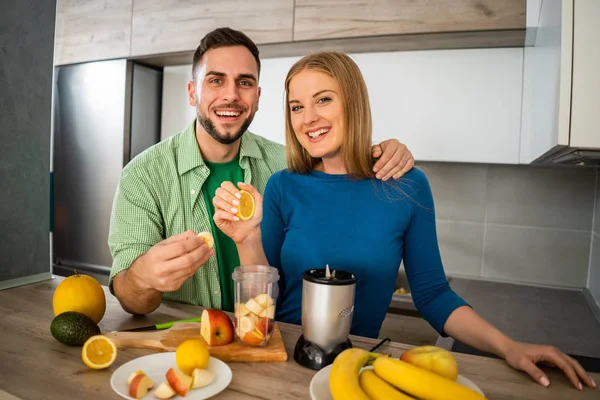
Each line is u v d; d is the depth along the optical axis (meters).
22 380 0.73
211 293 1.41
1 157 1.20
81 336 0.84
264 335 0.85
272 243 1.24
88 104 2.65
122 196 1.34
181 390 0.68
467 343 0.99
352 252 1.10
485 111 2.00
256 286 0.86
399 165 1.14
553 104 1.13
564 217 2.27
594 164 1.61
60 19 2.71
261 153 1.62
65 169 2.76
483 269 2.41
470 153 2.04
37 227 1.30
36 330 0.93
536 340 1.61
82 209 2.71
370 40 2.05
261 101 2.39
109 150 2.59
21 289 1.21
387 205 1.12
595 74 0.97
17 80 1.23
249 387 0.74
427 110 2.09
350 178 1.16
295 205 1.19
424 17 1.90
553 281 2.30
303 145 1.15
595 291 2.06
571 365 0.80
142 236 1.30
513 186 2.34
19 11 1.23
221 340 0.86
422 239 1.15
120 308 1.11
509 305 1.99
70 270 2.71
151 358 0.79
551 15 1.21
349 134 1.11
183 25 2.34
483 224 2.40
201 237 1.01
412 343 2.05
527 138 1.88
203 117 1.39
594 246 2.16
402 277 2.42
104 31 2.56
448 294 1.09
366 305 1.11
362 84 1.11
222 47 1.35
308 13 2.09
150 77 2.67
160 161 1.42
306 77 1.09
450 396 0.60
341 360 0.69
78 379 0.74
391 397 0.61
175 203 1.41
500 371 0.83
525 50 1.93
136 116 2.61
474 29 1.83
